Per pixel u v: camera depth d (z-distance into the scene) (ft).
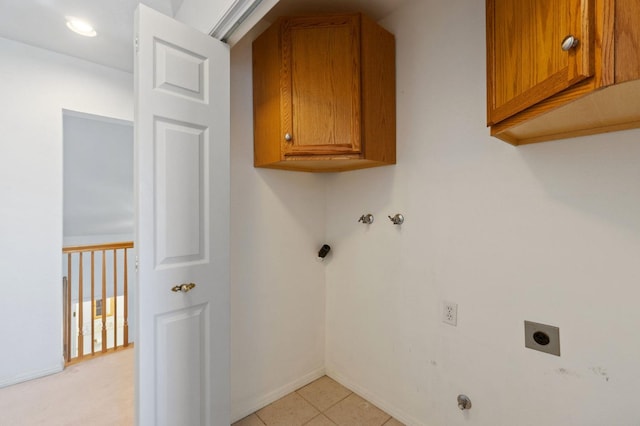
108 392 6.29
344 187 6.37
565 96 2.20
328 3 5.07
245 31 4.18
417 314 5.06
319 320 6.73
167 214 3.84
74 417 5.50
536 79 2.46
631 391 3.14
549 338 3.66
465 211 4.43
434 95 4.78
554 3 2.25
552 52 2.28
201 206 4.19
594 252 3.34
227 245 4.49
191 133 4.08
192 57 4.08
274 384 5.94
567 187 3.51
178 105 3.93
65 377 6.85
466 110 4.40
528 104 2.56
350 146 4.61
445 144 4.65
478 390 4.31
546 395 3.70
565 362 3.55
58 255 6.99
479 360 4.30
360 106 4.64
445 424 4.69
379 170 5.65
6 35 6.09
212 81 4.30
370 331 5.85
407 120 5.16
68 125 10.59
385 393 5.59
